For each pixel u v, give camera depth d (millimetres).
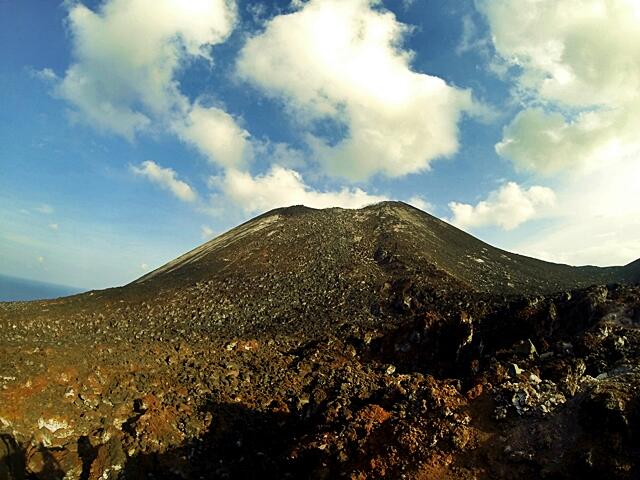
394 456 21594
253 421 34969
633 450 18828
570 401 22375
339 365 42656
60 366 36062
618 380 23078
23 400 31922
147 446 31562
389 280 66188
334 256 79062
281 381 40125
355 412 26828
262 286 69812
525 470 19609
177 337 51906
